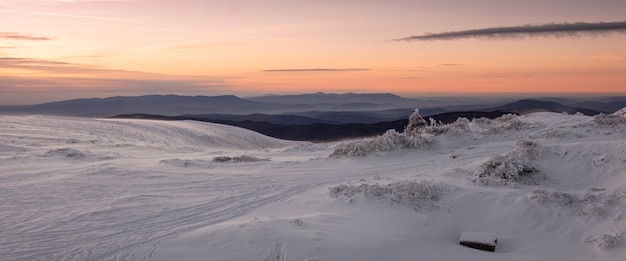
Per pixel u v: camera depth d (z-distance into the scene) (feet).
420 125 85.35
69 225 37.22
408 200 39.83
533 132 72.90
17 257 30.68
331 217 36.55
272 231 32.07
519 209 36.47
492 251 31.12
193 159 77.25
